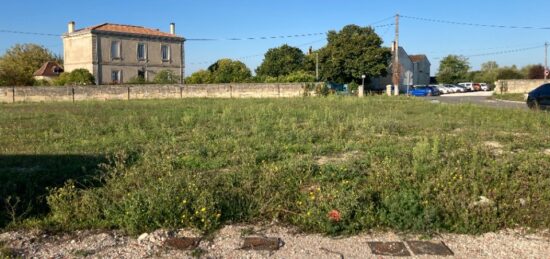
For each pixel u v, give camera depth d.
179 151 9.37
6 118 17.78
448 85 67.38
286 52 67.81
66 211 5.76
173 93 39.12
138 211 5.45
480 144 9.95
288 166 7.69
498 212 5.77
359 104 24.91
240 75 47.50
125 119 16.53
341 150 9.71
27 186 6.74
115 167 7.81
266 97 37.78
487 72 88.88
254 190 6.50
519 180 6.85
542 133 12.15
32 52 71.25
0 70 44.62
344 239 5.17
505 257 4.70
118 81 54.28
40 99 35.97
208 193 5.91
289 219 5.77
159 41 57.91
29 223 5.57
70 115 18.70
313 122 14.47
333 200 5.78
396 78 38.69
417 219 5.43
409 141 10.70
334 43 60.12
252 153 8.94
